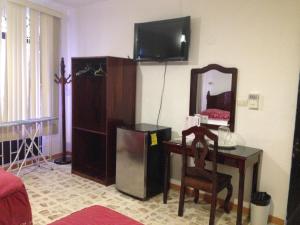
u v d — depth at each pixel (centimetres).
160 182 329
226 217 279
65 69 443
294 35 253
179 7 325
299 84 245
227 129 289
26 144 388
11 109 368
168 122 347
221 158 257
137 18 365
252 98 277
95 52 419
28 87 388
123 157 321
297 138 248
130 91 365
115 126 348
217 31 298
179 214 277
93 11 414
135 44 350
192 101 318
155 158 317
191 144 272
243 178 247
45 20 407
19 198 201
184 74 328
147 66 361
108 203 299
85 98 391
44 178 362
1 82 356
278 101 265
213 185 253
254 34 275
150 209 289
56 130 437
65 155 433
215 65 298
